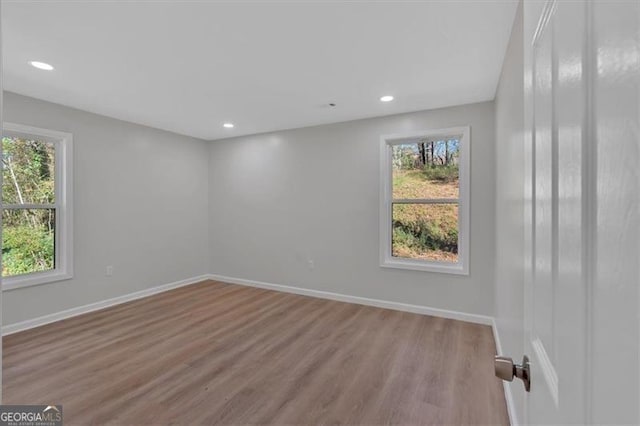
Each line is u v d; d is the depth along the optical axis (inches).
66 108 131.0
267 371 89.9
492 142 122.3
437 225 137.4
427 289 135.6
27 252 123.1
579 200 15.9
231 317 133.0
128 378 86.0
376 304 146.6
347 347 104.9
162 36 78.2
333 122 155.9
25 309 120.0
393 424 68.9
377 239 146.3
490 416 71.2
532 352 26.9
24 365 92.7
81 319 130.1
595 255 14.2
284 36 78.2
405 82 106.0
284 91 114.4
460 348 103.9
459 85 108.2
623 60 11.6
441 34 76.9
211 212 200.7
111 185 148.0
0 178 24.8
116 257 150.2
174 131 176.1
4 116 114.3
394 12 68.4
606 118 13.0
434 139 136.5
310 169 164.2
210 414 71.8
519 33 64.0
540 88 24.7
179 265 182.4
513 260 71.3
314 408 74.0
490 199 122.8
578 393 15.8
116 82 106.7
